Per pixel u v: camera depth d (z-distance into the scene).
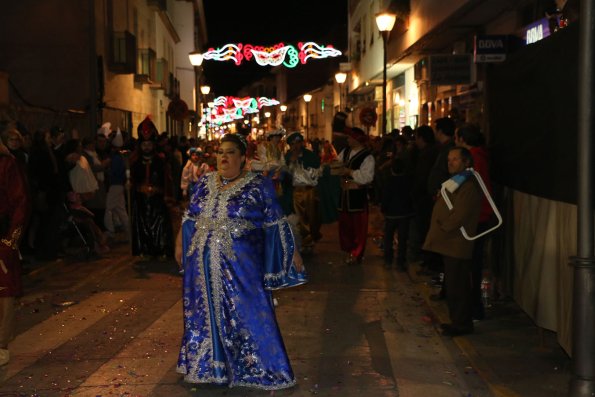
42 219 11.22
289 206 11.34
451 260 6.86
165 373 5.94
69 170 11.55
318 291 9.16
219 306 5.35
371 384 5.68
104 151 14.65
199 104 71.88
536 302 6.71
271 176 10.94
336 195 11.84
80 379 5.81
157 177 11.38
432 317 7.81
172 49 46.69
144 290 9.29
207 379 5.37
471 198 6.70
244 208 5.41
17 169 6.21
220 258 5.36
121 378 5.82
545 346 6.56
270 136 11.31
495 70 8.65
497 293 8.48
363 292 9.10
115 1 23.75
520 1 13.45
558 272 6.19
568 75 5.74
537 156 6.68
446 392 5.50
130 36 23.59
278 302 8.54
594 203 4.87
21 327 7.47
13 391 5.54
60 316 7.92
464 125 7.52
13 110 15.26
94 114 16.08
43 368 6.11
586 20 4.73
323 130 53.62
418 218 10.29
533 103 6.83
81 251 11.65
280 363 5.39
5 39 20.86
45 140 11.13
